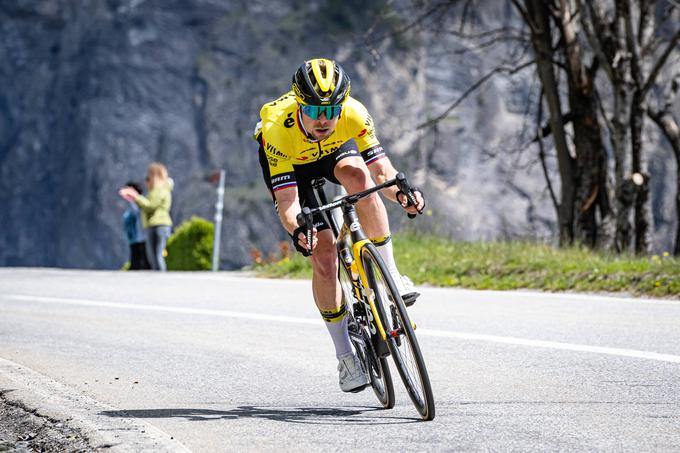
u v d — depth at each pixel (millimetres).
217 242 49688
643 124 49531
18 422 13383
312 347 19609
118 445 11383
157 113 192625
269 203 183250
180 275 39281
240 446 11789
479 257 35000
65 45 199625
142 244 48656
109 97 191500
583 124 50438
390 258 13562
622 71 46875
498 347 18688
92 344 20781
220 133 191375
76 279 37625
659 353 17250
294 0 198750
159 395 15289
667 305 23859
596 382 15055
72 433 12312
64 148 196125
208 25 198000
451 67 176000
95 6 198125
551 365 16641
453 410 13445
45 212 198125
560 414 12945
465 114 173875
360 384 13922
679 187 54250
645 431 11828
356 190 13773
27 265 198750
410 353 12680
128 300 29375
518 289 29609
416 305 25703
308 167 14430
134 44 194000
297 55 190750
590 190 50250
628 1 46875
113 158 188500
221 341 20797
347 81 12945
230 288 32562
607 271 29188
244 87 193250
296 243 12750
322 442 11828
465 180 168250
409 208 13641
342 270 14398
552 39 51562
